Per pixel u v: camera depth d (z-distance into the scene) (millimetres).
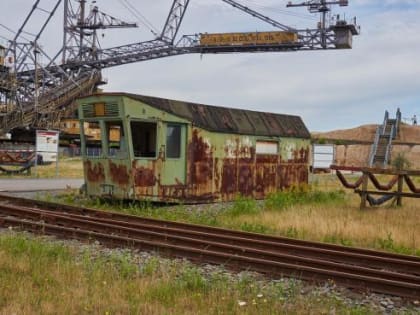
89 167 18766
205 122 19781
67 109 85250
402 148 83125
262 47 89375
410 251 11500
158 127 18094
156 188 18125
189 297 6898
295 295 7359
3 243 9562
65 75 95812
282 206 18203
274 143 23469
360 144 81062
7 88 81438
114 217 14461
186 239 10523
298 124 25562
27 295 6629
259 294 7098
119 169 17828
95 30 104188
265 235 11758
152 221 13664
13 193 20859
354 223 14102
